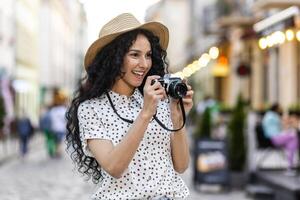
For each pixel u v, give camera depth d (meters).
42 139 41.44
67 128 4.29
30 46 61.59
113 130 4.09
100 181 4.23
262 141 17.98
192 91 4.20
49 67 68.69
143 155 4.06
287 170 15.45
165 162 4.13
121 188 4.04
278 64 27.97
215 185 16.12
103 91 4.14
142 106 4.19
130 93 4.21
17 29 52.69
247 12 31.53
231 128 15.98
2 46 45.25
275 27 13.53
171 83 4.07
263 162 17.45
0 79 40.25
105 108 4.12
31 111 61.38
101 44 4.16
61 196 15.23
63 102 28.00
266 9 24.64
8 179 18.92
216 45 28.56
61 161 25.69
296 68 26.02
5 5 46.50
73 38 116.00
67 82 94.56
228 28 32.91
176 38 87.94
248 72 28.77
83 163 4.28
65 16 92.81
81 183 17.77
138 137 3.87
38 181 18.36
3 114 28.64
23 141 26.59
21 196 15.21
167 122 4.19
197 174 15.54
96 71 4.16
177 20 88.50
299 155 15.27
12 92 44.38
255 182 15.20
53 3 72.06
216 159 15.45
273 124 17.98
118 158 3.87
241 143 15.85
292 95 26.00
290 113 15.38
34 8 65.81
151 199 4.09
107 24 4.18
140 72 4.14
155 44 4.20
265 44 14.11
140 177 4.05
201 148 15.52
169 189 4.14
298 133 14.99
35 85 65.44
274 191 13.59
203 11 40.00
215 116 25.72
